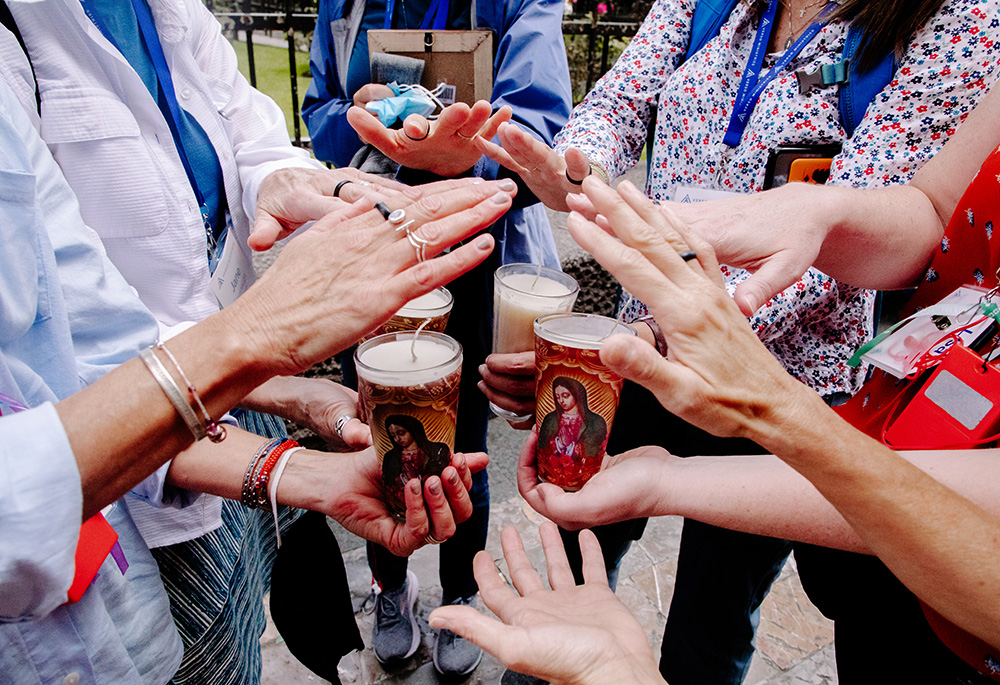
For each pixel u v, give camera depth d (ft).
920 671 2.91
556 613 2.33
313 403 3.25
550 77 4.84
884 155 3.51
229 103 3.94
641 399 4.58
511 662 2.02
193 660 3.33
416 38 4.75
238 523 3.60
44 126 2.96
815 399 1.88
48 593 1.90
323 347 1.98
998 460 2.27
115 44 3.19
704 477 2.62
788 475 2.54
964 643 2.43
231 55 4.07
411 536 2.65
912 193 3.27
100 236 3.24
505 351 3.37
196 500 2.99
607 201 1.90
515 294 3.15
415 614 6.21
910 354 2.92
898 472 1.82
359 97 4.95
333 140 5.77
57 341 2.40
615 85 4.63
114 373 1.88
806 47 3.76
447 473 2.47
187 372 1.87
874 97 3.57
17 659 2.19
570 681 2.02
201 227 3.44
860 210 2.98
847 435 1.84
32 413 1.78
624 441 4.84
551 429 2.69
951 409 2.61
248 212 3.85
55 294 2.38
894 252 3.20
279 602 3.73
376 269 1.95
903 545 1.87
